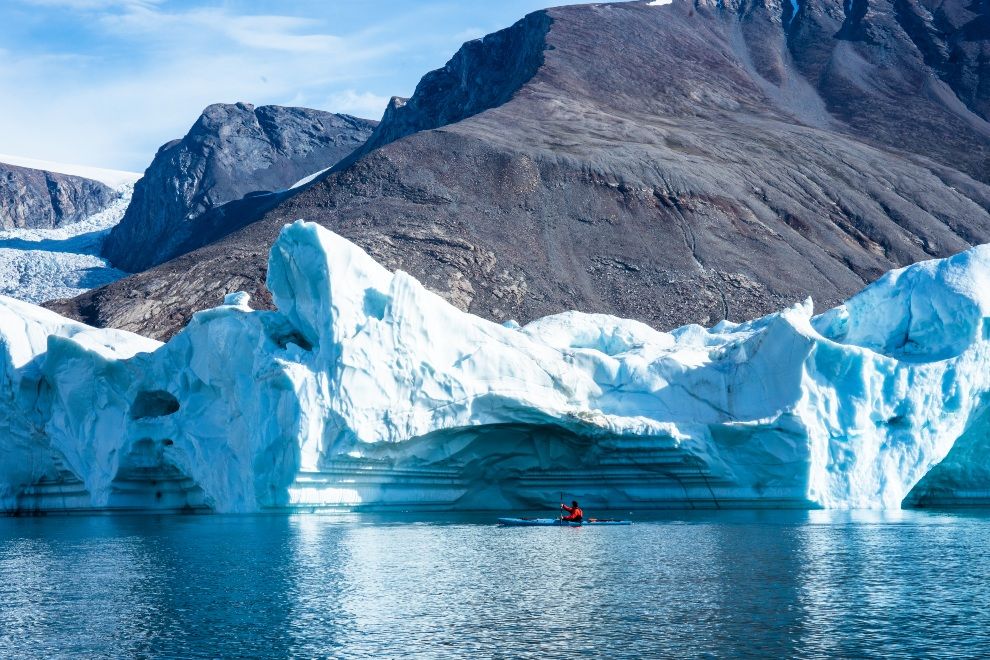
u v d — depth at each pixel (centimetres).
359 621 2638
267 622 2647
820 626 2538
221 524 5056
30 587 3222
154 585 3209
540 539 4234
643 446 5391
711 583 3103
